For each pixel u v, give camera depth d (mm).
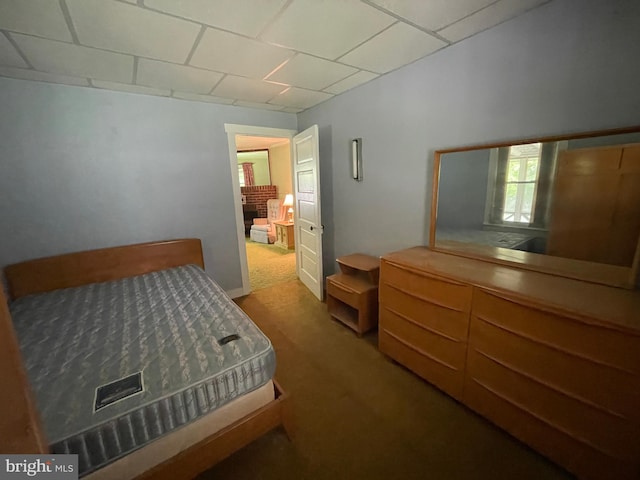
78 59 1818
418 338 1820
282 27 1537
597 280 1411
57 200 2336
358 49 1836
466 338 1540
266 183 7848
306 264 3512
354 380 1924
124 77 2146
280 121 3422
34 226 2271
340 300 2688
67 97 2279
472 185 1853
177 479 1112
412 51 1907
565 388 1186
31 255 2281
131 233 2693
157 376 1170
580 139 1407
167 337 1464
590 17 1314
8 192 2154
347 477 1289
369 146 2586
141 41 1627
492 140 1743
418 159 2201
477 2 1395
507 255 1742
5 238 2176
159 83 2299
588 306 1157
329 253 3391
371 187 2654
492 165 1744
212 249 3172
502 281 1465
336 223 3182
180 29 1521
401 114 2252
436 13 1473
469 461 1346
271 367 1346
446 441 1454
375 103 2439
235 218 3266
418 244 2336
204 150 2965
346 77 2326
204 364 1234
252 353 1306
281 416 1380
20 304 1973
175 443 1126
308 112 3277
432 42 1793
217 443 1193
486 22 1589
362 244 2883
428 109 2059
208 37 1612
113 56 1799
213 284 2260
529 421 1317
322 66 2080
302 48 1788
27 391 435
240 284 3406
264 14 1412
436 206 2074
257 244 6156
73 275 2369
